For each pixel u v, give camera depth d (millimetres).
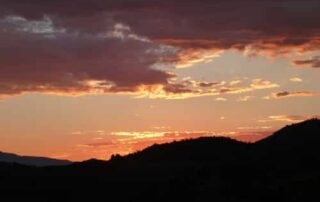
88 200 97625
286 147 110875
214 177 95188
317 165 97938
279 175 95062
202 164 110562
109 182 105000
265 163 101562
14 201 97688
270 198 83625
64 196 100125
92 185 104438
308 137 113938
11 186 103500
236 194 86625
